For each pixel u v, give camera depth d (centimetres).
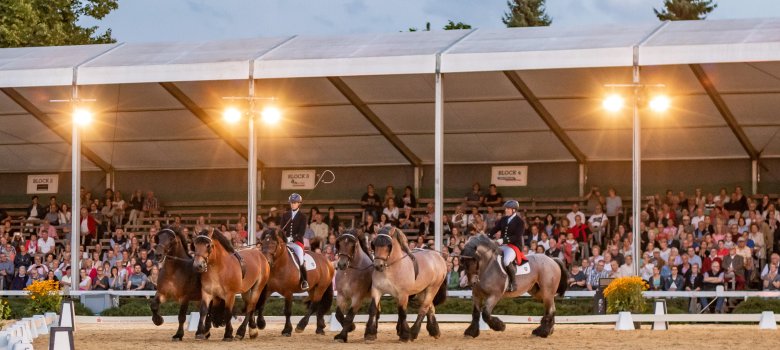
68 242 3509
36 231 3706
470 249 2086
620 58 2638
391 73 2767
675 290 2683
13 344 1491
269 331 2345
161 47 3181
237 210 3816
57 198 3934
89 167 3862
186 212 3853
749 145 3338
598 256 2834
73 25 5100
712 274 2708
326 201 3747
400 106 3147
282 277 2153
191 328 2494
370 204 3553
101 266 3027
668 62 2609
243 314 2691
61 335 1666
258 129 3409
